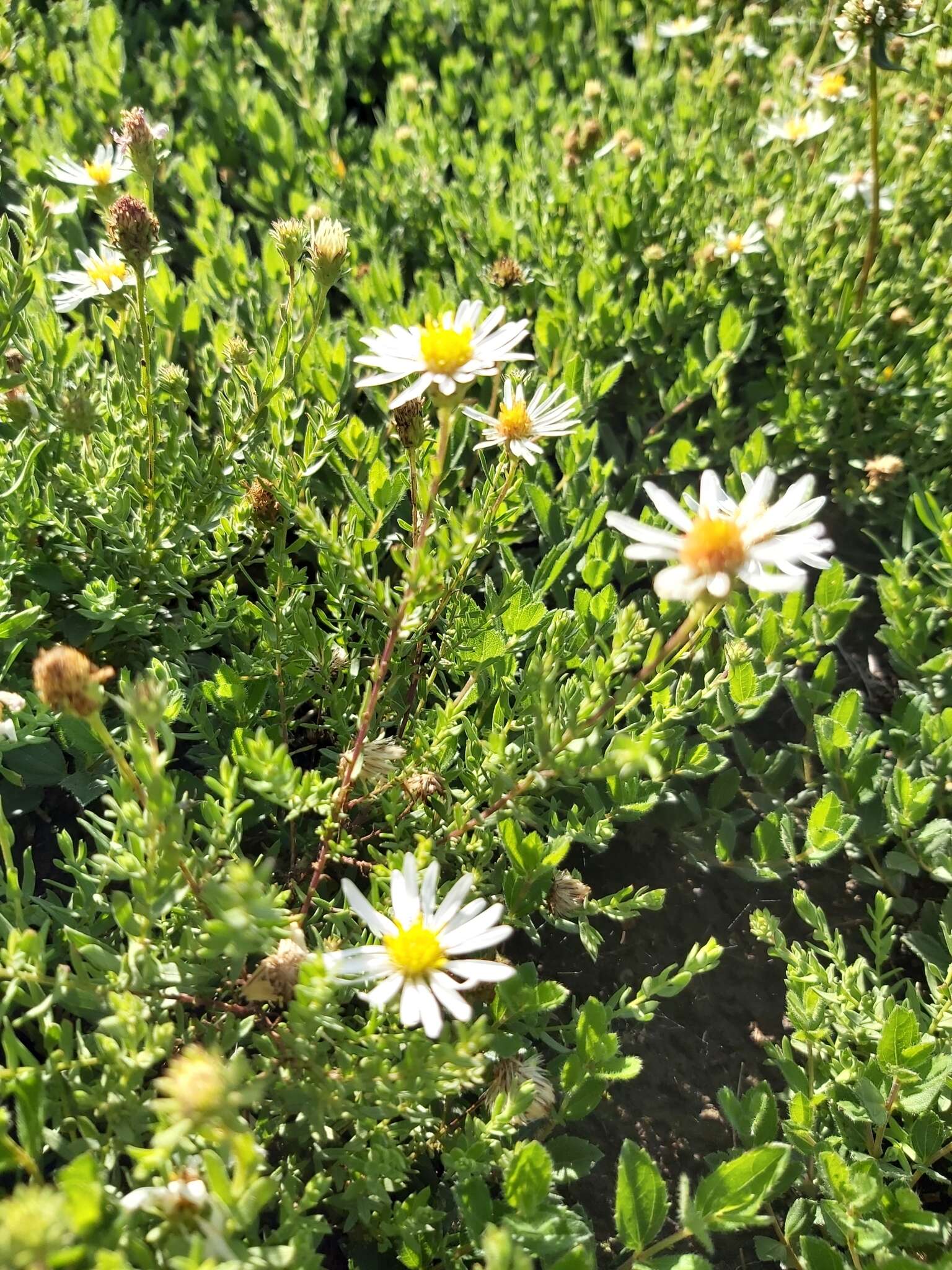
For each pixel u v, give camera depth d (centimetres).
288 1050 17
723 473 36
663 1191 17
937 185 43
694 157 43
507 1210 17
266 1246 14
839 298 38
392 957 16
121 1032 15
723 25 53
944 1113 21
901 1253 19
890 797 25
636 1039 25
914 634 29
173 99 45
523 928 23
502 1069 19
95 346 30
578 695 19
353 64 54
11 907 18
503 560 27
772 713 32
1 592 22
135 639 26
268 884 21
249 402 27
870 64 33
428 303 33
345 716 24
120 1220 13
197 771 25
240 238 38
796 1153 22
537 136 49
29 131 41
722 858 26
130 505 26
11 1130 18
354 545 24
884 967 27
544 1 56
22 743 21
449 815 22
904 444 36
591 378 35
